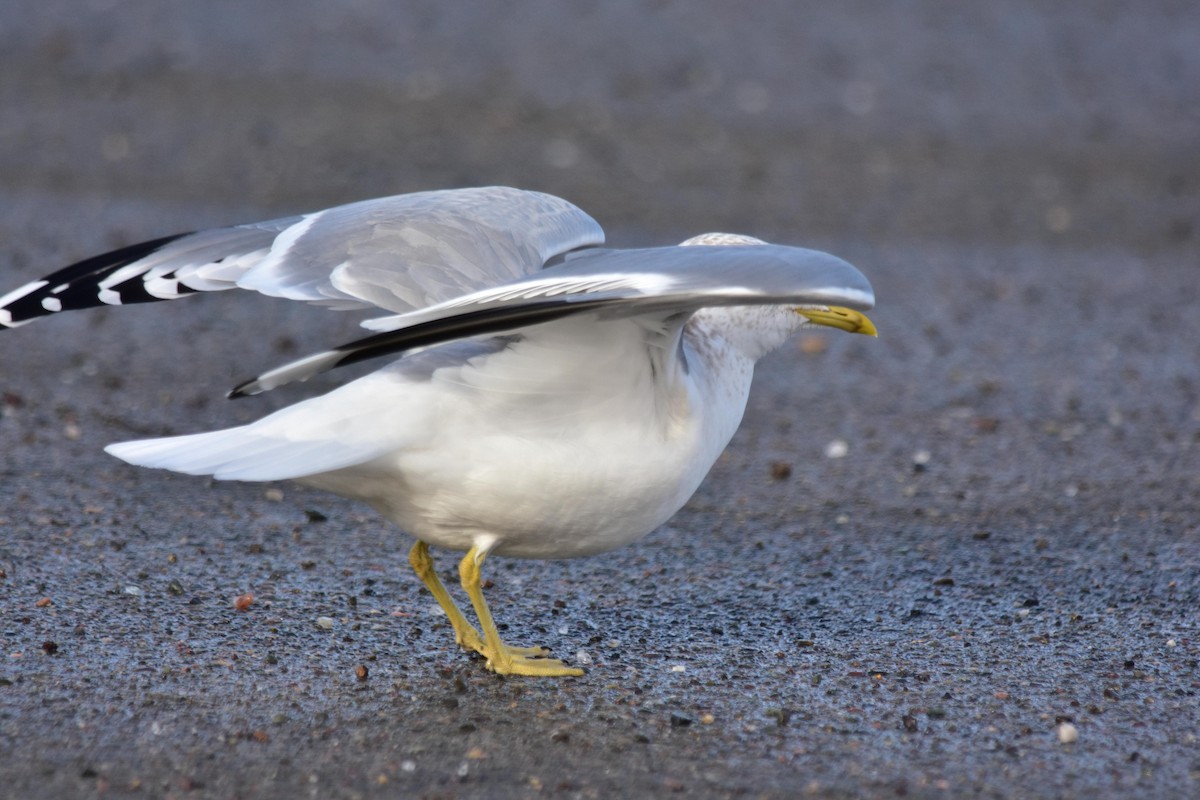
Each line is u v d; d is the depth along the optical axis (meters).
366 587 9.92
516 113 26.45
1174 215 23.27
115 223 20.34
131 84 27.12
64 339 15.98
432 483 7.79
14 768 7.12
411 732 7.76
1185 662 8.90
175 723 7.70
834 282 6.70
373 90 27.27
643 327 7.46
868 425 14.16
